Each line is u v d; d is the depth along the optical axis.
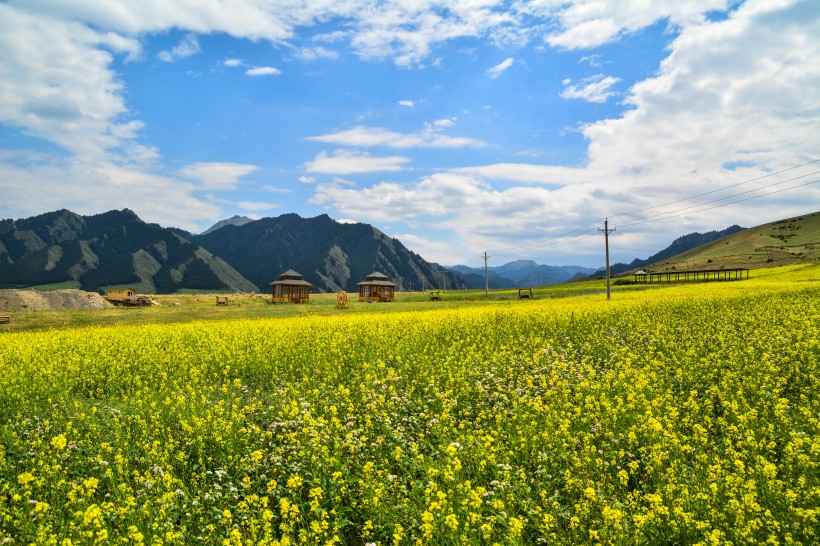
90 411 13.44
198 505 8.16
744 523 6.46
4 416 13.41
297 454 9.98
